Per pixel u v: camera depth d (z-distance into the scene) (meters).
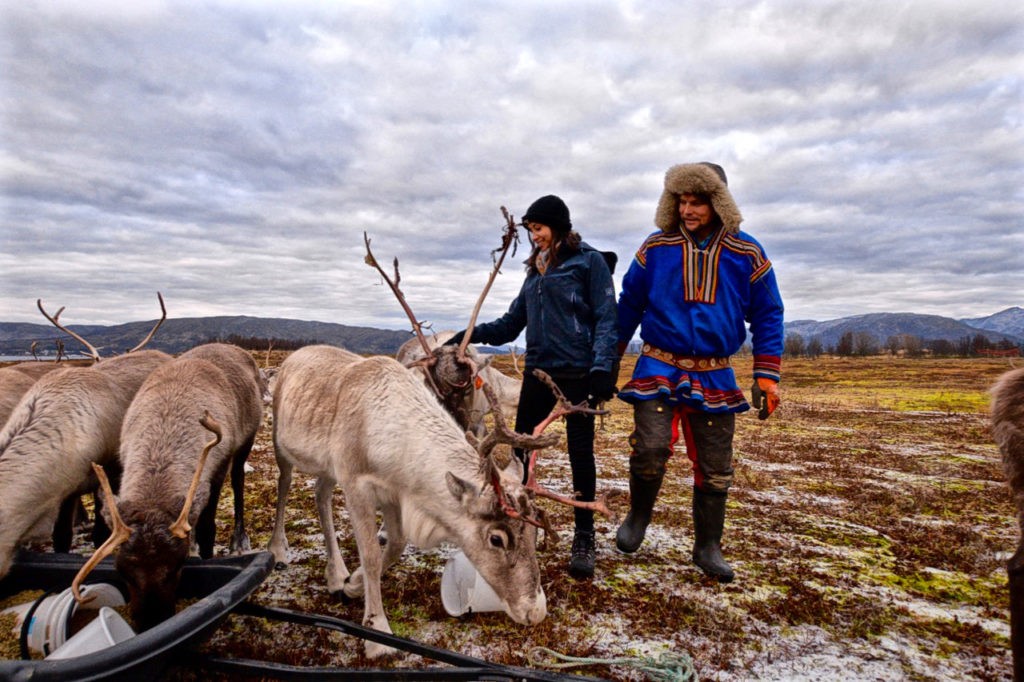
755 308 4.40
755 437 12.81
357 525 3.59
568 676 2.76
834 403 24.06
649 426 4.45
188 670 3.16
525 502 3.23
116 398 4.54
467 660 2.90
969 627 4.05
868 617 4.12
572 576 4.59
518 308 5.20
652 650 3.61
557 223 4.54
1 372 5.45
